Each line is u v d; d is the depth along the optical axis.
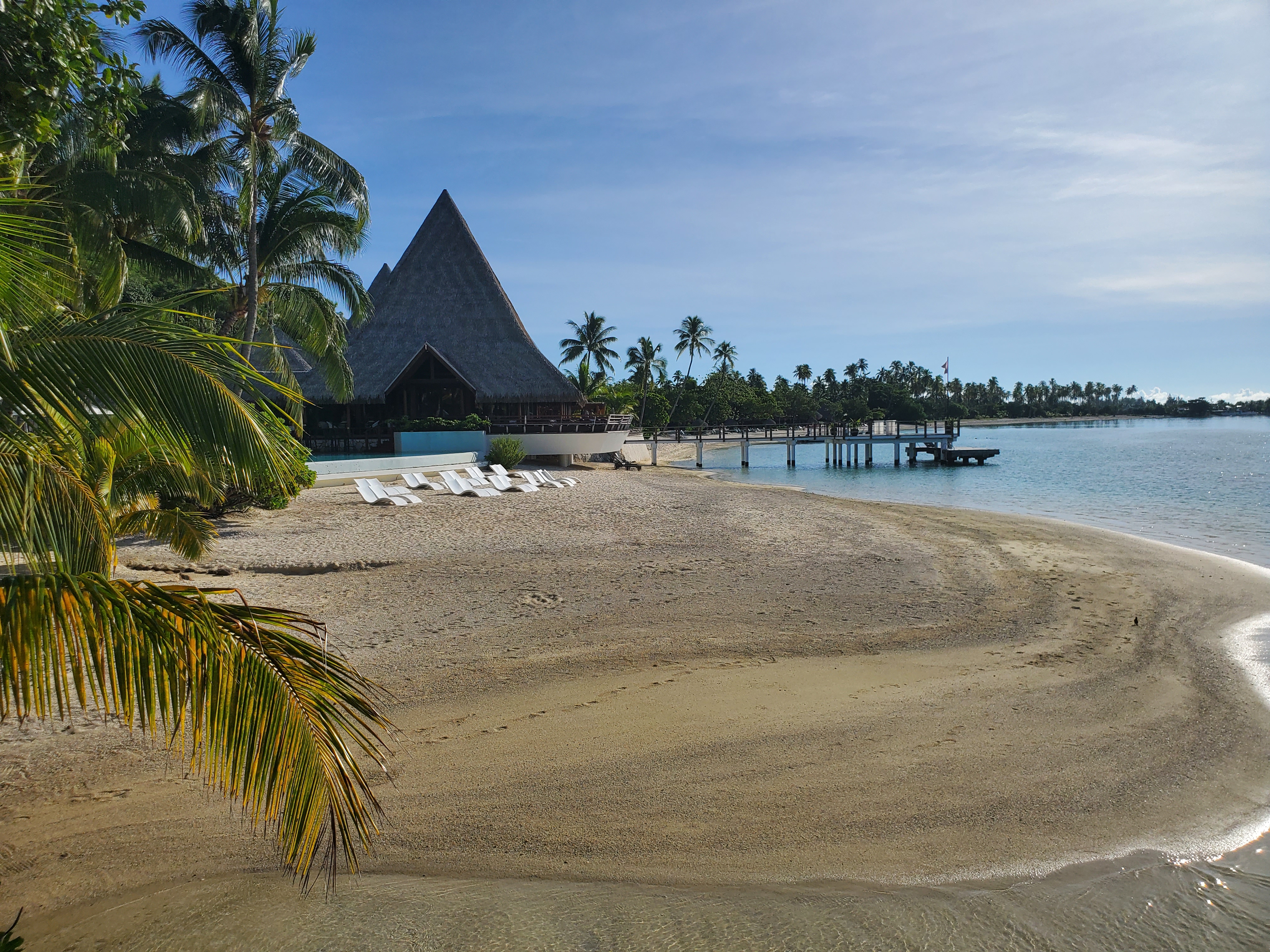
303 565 12.95
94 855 4.95
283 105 21.62
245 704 3.02
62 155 14.23
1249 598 12.18
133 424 3.42
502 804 5.61
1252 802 5.71
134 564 12.18
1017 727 6.95
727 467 52.47
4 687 2.80
